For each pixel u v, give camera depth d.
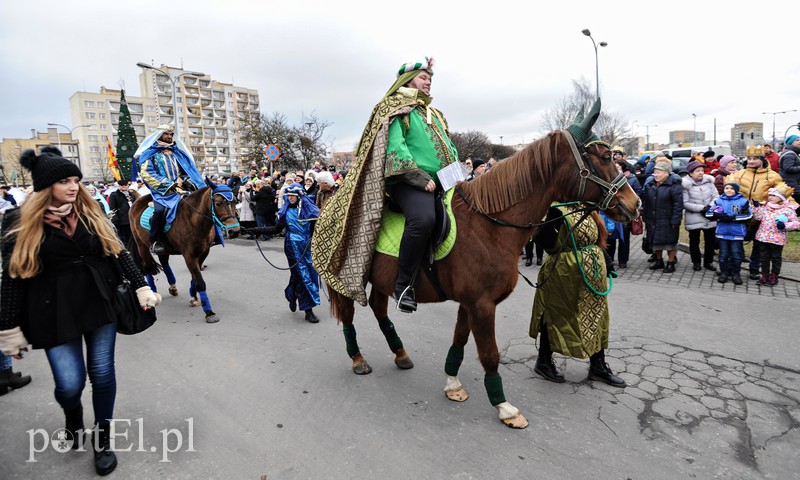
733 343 4.52
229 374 4.16
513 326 5.24
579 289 3.47
